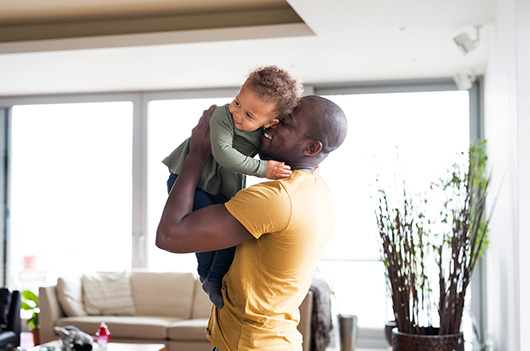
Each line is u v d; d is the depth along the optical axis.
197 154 1.77
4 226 7.57
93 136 7.43
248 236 1.71
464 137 6.62
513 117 3.36
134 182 7.29
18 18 5.66
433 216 5.07
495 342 5.09
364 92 6.82
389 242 3.85
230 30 5.23
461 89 6.06
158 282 6.31
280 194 1.68
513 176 3.39
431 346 3.62
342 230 6.78
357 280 6.73
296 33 5.12
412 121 6.73
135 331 5.73
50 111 7.55
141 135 7.30
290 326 1.83
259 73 1.71
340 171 6.82
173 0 5.17
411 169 6.54
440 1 4.32
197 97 7.18
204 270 1.87
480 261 6.47
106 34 5.64
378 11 4.50
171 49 5.50
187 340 5.64
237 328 1.78
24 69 6.26
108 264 7.32
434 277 4.63
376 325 6.68
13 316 5.73
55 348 4.77
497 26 4.36
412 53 5.66
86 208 7.41
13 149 7.61
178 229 1.67
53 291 6.01
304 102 1.79
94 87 7.13
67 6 5.35
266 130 1.81
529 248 3.19
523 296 3.20
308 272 1.83
